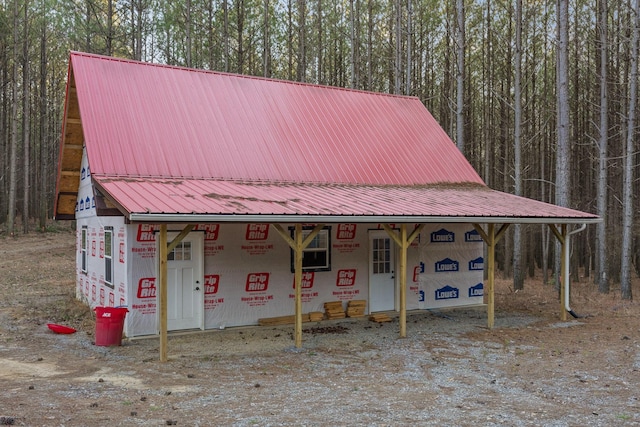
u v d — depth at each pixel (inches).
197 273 466.9
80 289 616.4
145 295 440.5
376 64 1341.0
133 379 313.7
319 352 398.6
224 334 457.7
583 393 293.4
